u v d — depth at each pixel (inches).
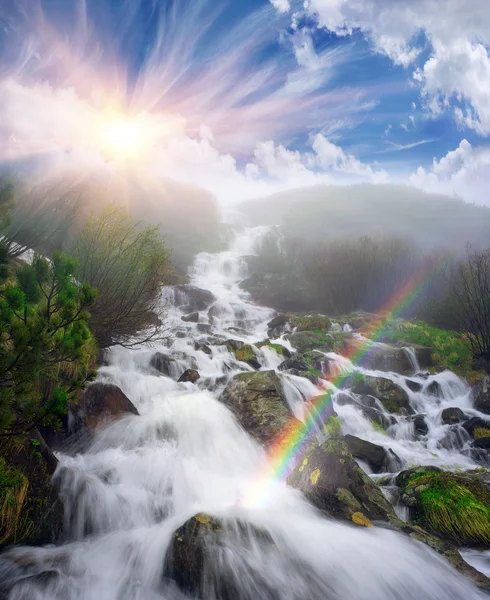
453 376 399.5
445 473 217.5
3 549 144.3
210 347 410.3
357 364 432.5
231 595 132.4
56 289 144.2
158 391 287.4
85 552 151.4
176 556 141.9
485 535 179.2
